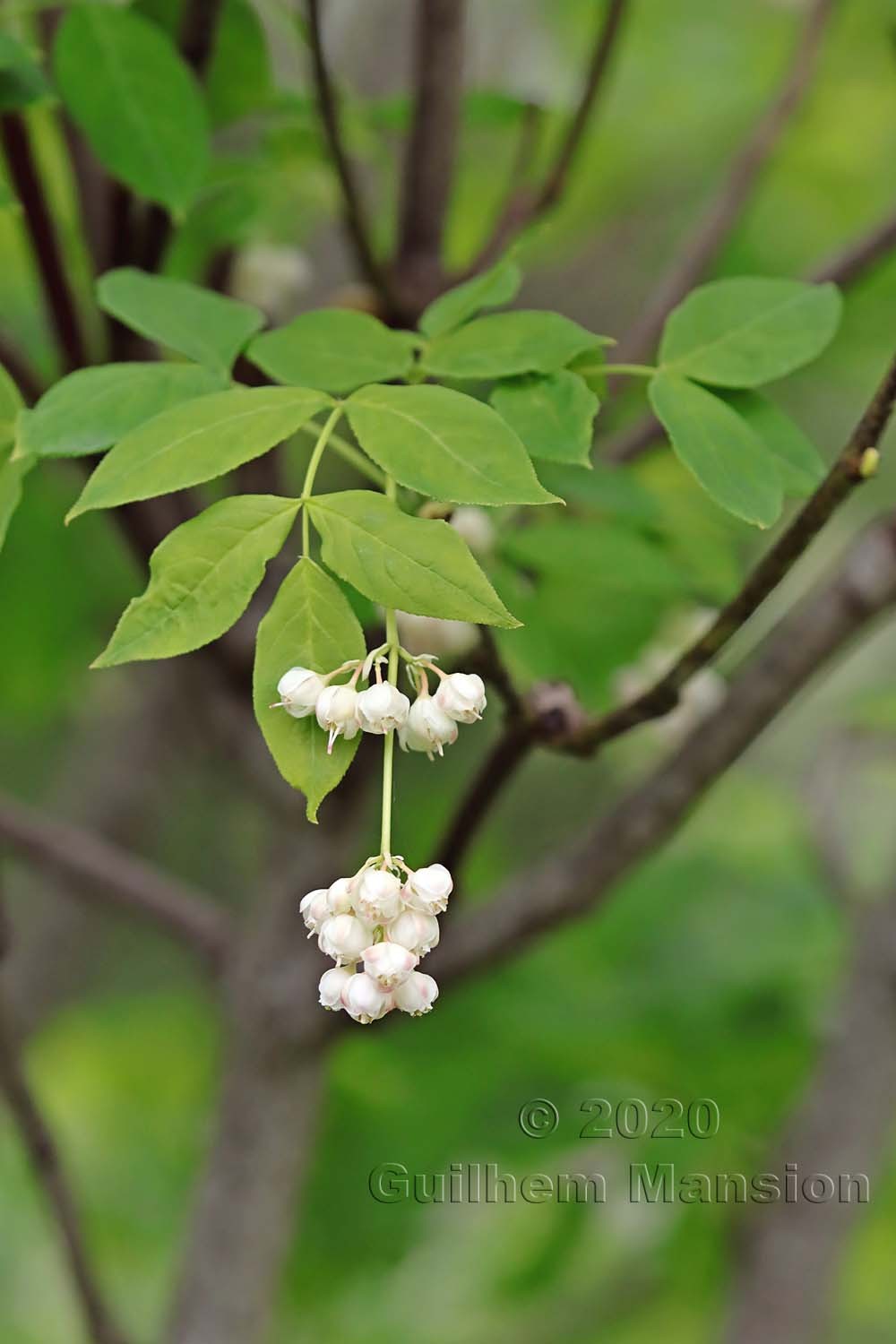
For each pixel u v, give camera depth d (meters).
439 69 1.38
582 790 3.13
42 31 1.36
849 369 1.94
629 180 2.34
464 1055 2.04
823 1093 1.90
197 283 1.55
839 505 1.16
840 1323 2.63
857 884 2.12
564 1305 2.55
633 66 2.29
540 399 1.16
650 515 1.32
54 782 3.13
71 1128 2.60
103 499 1.11
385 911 1.11
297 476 1.57
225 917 1.59
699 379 1.19
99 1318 1.54
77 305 1.35
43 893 2.87
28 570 2.12
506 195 1.74
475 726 2.58
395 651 1.11
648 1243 2.34
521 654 1.32
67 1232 1.51
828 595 1.31
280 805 1.56
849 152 2.15
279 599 1.11
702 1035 2.03
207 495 1.57
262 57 1.37
